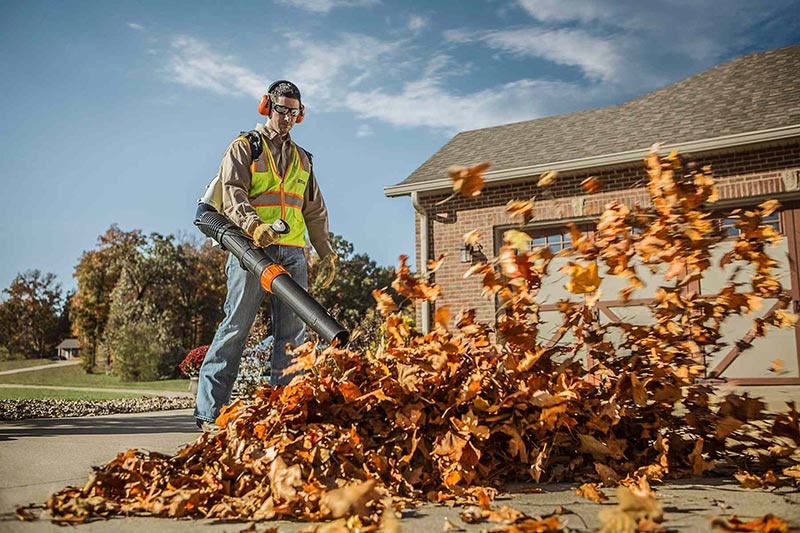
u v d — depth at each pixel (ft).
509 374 8.06
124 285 141.90
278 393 7.96
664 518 5.52
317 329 9.62
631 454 8.23
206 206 11.44
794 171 25.75
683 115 31.94
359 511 5.49
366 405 7.74
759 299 7.91
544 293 27.63
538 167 30.27
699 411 8.29
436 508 6.22
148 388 53.93
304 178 12.11
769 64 34.24
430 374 7.90
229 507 6.02
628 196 28.73
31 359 212.02
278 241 11.55
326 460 6.81
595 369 8.54
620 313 26.13
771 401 17.67
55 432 14.15
